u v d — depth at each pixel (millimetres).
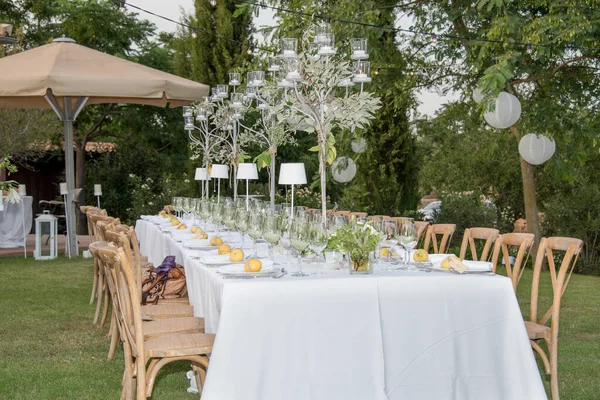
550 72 9844
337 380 3320
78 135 16594
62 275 8742
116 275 3469
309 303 3297
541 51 8242
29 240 13156
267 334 3244
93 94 8320
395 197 10977
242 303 3217
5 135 13977
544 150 9359
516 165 13883
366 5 9461
